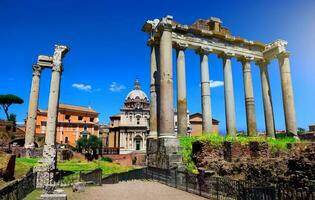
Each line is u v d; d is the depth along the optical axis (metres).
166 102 25.67
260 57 36.41
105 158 65.88
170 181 19.91
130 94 110.06
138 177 26.27
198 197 15.23
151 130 28.84
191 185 16.86
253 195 12.08
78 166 44.66
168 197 15.37
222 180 14.06
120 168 47.44
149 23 30.98
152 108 29.55
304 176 13.02
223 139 23.06
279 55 34.62
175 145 24.11
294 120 33.03
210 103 31.16
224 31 34.31
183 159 22.47
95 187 20.80
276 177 14.36
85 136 89.25
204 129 30.36
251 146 21.23
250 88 34.69
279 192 11.16
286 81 33.91
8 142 57.28
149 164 27.14
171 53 27.16
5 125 65.25
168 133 25.02
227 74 33.47
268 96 35.75
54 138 31.52
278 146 24.22
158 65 30.53
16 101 82.50
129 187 19.73
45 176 25.72
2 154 24.27
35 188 21.36
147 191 17.59
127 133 98.12
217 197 14.00
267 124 35.31
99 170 24.19
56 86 32.91
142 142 98.00
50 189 15.23
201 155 20.55
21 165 29.08
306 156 13.61
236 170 17.33
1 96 80.38
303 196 10.52
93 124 100.62
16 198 14.91
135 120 100.75
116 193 17.28
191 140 24.91
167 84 26.05
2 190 12.70
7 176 23.36
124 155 71.06
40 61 39.88
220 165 18.20
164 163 23.33
